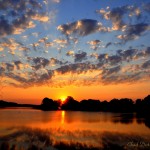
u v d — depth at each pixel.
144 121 70.00
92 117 93.56
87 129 48.22
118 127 52.12
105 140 34.31
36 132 42.94
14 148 29.20
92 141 33.66
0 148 29.14
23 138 36.16
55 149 28.75
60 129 48.03
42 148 29.28
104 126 54.38
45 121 69.25
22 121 67.56
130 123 62.91
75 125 56.84
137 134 40.41
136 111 168.00
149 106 168.12
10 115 101.12
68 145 30.89
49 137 37.25
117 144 31.38
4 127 50.66
